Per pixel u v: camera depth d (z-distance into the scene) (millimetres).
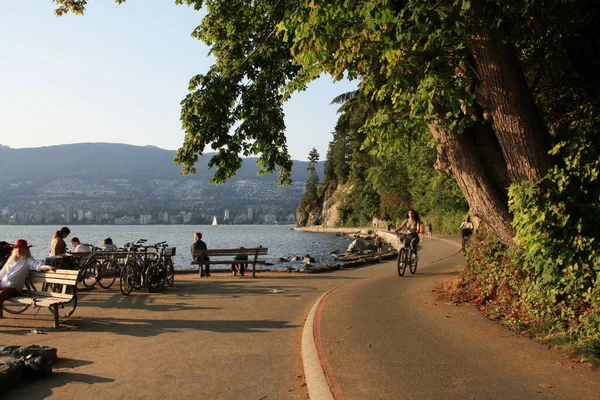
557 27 7441
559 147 6543
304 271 17516
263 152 13680
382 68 6867
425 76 6332
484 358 5617
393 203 70562
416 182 55438
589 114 7035
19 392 5273
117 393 5230
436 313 8227
